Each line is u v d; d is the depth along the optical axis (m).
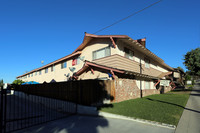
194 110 7.95
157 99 12.12
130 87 12.20
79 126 5.78
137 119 6.16
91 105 8.16
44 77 23.61
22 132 5.27
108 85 9.70
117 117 6.80
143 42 14.69
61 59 18.86
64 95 10.02
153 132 4.88
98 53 13.23
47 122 6.59
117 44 11.56
